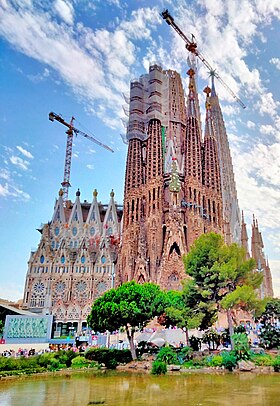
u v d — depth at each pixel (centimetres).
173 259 11169
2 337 6981
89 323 5325
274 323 5975
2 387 3147
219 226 13100
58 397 2611
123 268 12225
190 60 16825
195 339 5266
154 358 4822
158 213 12438
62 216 14525
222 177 16962
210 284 4984
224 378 3425
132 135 14175
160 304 5150
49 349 6397
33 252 13162
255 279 5247
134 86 14912
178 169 13100
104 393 2753
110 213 14725
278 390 2725
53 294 12319
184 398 2450
